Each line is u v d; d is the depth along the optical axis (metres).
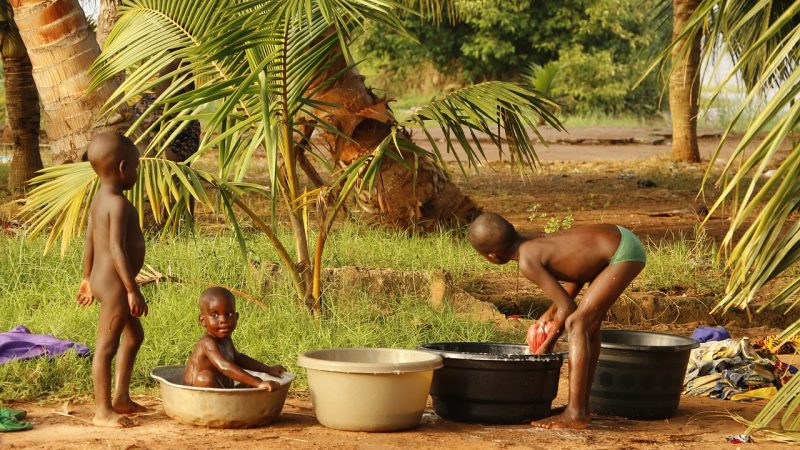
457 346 5.57
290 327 6.57
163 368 5.17
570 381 4.99
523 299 8.10
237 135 6.51
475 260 9.19
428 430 4.95
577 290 5.23
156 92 9.46
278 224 10.66
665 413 5.39
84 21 9.33
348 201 10.66
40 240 8.51
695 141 20.17
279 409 4.95
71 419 4.93
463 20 37.28
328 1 5.82
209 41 5.97
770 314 8.33
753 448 4.72
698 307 8.27
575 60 36.12
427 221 10.27
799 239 4.31
